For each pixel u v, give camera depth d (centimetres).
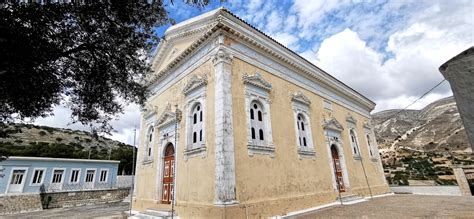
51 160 2891
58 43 478
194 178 1112
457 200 1422
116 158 4797
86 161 3194
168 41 1683
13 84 437
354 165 1870
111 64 580
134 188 1659
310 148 1469
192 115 1288
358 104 2352
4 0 392
